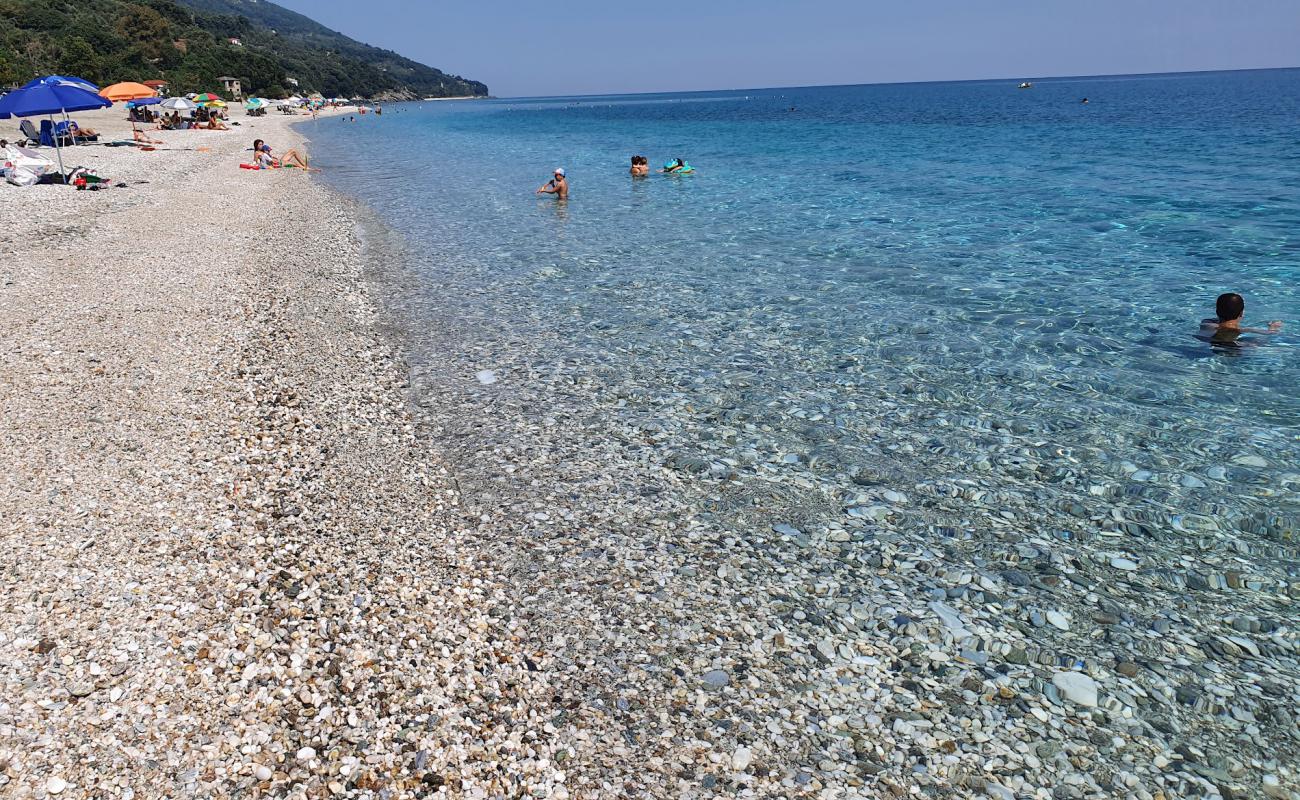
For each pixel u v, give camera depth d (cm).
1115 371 986
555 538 667
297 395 935
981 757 446
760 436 844
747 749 452
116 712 431
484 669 508
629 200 2505
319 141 5572
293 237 1841
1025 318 1195
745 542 658
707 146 4688
